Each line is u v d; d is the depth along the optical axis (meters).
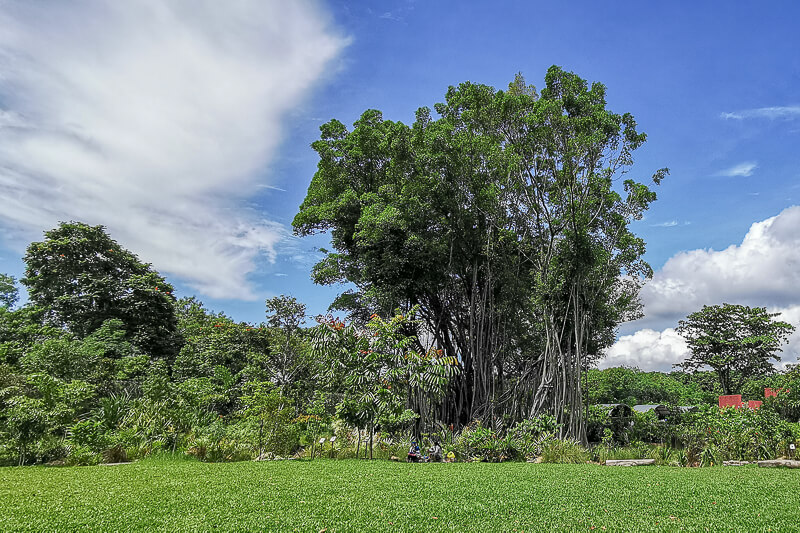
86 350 15.89
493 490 5.87
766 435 12.39
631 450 13.56
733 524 4.17
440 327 17.98
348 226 17.78
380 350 12.07
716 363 35.72
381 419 11.25
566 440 12.23
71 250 22.83
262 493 5.48
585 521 4.28
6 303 26.34
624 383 44.44
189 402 12.41
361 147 17.48
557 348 14.09
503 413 15.08
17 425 9.38
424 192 15.80
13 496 5.28
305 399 15.93
